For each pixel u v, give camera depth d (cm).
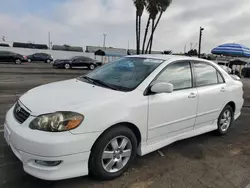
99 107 285
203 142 455
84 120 272
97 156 287
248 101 918
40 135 258
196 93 403
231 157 396
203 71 436
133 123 313
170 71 375
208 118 441
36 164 266
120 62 420
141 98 324
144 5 2384
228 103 488
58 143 255
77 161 272
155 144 355
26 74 1603
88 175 308
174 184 307
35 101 296
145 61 394
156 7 2378
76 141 265
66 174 269
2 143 390
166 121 358
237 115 531
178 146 429
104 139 288
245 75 2233
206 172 342
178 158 381
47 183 293
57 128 261
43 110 273
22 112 290
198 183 313
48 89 342
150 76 348
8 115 314
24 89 945
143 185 301
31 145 257
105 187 292
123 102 306
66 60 2511
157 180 314
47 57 3556
